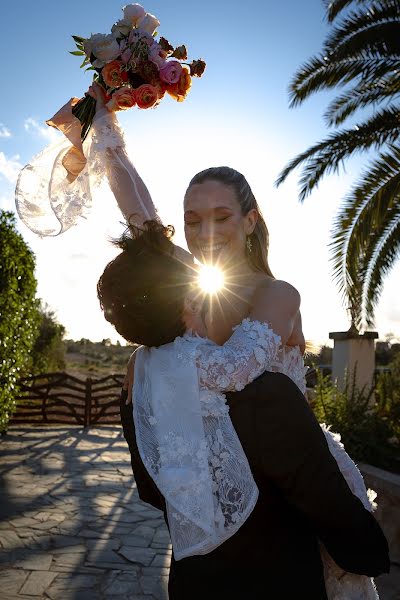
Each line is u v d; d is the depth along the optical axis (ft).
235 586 3.49
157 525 16.44
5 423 28.96
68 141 5.46
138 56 5.02
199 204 4.38
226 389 3.54
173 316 3.84
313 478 3.40
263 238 4.69
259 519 3.53
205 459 3.47
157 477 3.59
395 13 24.66
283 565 3.50
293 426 3.44
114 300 3.81
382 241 25.72
